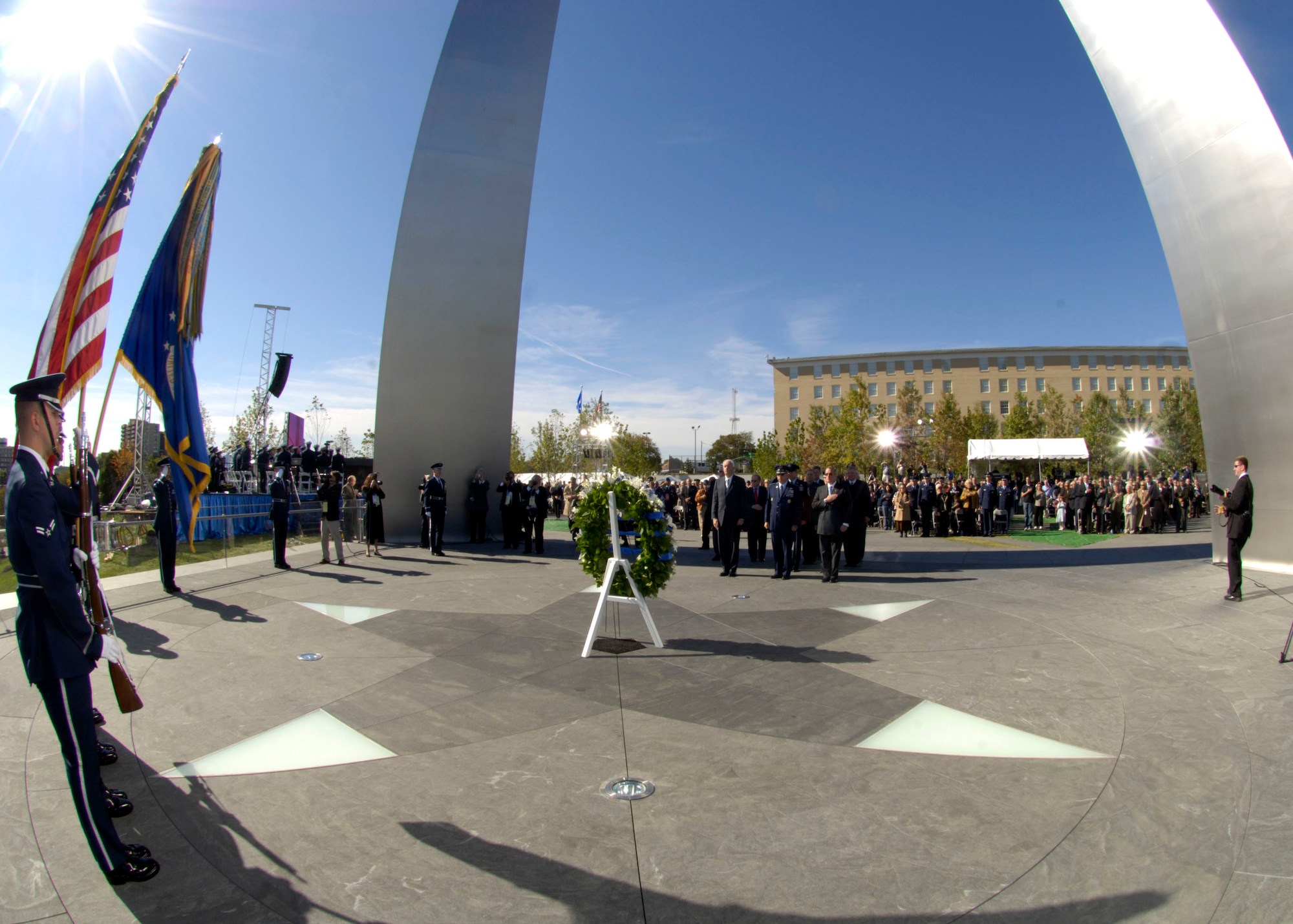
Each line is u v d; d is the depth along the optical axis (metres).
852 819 3.41
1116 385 83.00
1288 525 9.68
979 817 3.42
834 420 55.25
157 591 9.39
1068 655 6.21
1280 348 9.46
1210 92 9.72
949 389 83.75
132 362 8.23
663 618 7.96
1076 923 2.63
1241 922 2.63
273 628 7.42
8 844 3.22
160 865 3.05
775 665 6.02
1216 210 9.85
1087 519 21.98
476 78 15.23
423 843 3.21
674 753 4.20
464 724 4.68
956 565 12.34
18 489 2.77
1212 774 3.85
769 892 2.83
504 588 9.90
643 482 6.94
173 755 4.20
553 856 3.10
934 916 2.67
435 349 15.37
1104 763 4.00
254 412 41.50
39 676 2.81
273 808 3.54
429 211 15.11
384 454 15.38
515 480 15.84
